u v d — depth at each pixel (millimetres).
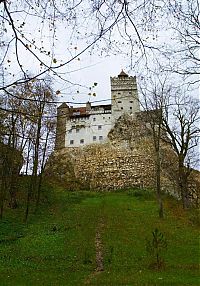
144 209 38125
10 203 36094
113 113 73438
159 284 14570
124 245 23359
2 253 21750
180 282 14836
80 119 74750
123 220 32250
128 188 63000
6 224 29500
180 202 42500
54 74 5773
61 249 22719
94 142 71750
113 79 75375
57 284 15125
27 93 7730
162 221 31594
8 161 34562
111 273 17250
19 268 18453
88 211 37594
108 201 45625
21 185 40688
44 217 33781
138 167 65250
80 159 70250
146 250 21016
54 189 52875
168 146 58250
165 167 55719
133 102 73375
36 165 35125
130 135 69812
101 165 68312
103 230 28281
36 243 24281
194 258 20094
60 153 71312
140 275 16469
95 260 20156
